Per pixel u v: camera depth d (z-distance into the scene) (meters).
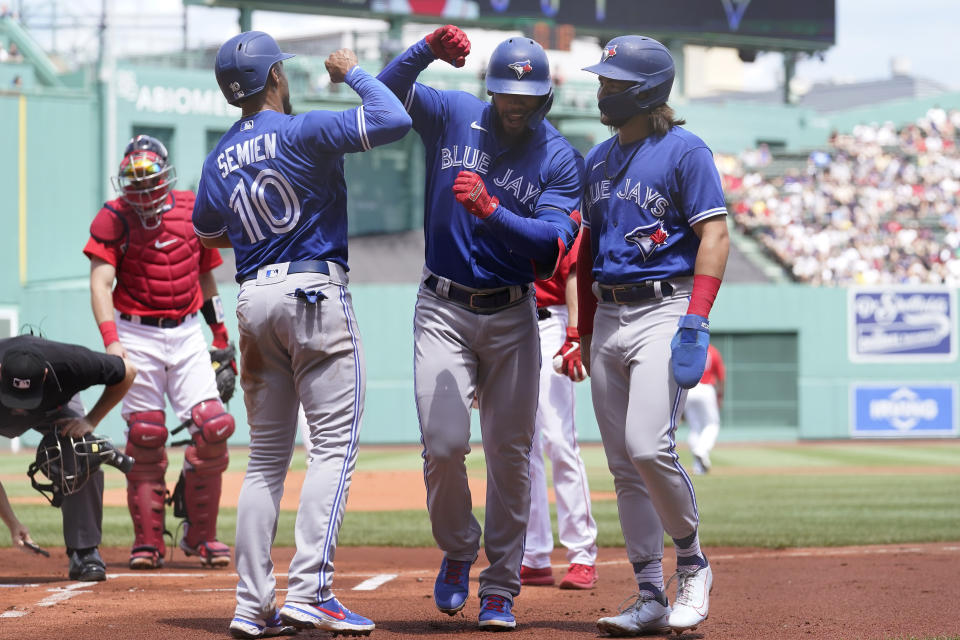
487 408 15.47
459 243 14.88
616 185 15.15
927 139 129.38
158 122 100.94
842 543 29.14
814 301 98.56
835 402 98.62
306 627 13.81
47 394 17.91
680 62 122.62
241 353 14.58
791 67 129.75
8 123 95.12
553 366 20.53
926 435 99.44
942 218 119.06
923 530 32.25
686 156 14.65
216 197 14.52
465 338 15.12
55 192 97.12
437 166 15.16
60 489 19.38
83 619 15.61
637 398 14.70
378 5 104.12
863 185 121.81
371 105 13.93
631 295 14.97
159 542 23.05
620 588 20.55
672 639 14.50
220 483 23.62
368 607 17.38
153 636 14.24
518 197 14.98
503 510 15.51
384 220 105.75
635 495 15.36
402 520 36.31
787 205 118.94
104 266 21.73
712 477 57.94
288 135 13.99
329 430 14.25
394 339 91.88
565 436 20.41
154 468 22.88
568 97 109.81
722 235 14.57
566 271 20.16
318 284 14.09
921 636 14.43
